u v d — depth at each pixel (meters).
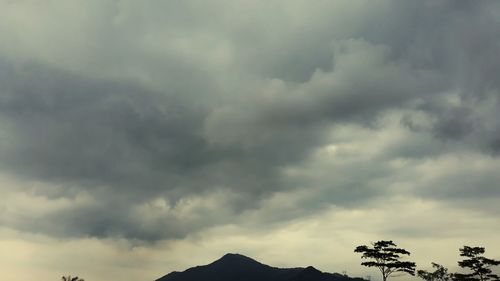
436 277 120.44
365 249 120.06
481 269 108.94
